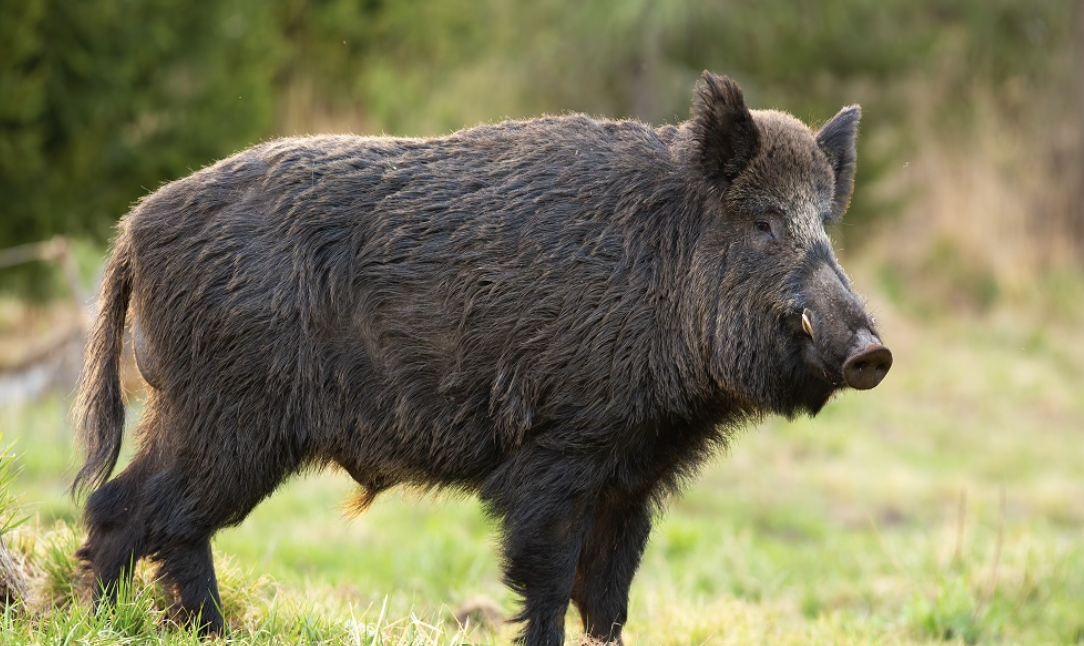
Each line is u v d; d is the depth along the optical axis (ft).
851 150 70.85
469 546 111.75
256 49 233.55
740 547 124.98
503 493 66.44
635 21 228.63
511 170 67.36
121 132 208.44
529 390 65.31
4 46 190.70
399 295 66.28
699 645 79.41
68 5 196.13
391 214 66.69
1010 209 301.63
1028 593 102.58
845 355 61.62
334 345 66.74
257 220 66.44
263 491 67.46
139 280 67.46
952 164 303.89
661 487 71.56
